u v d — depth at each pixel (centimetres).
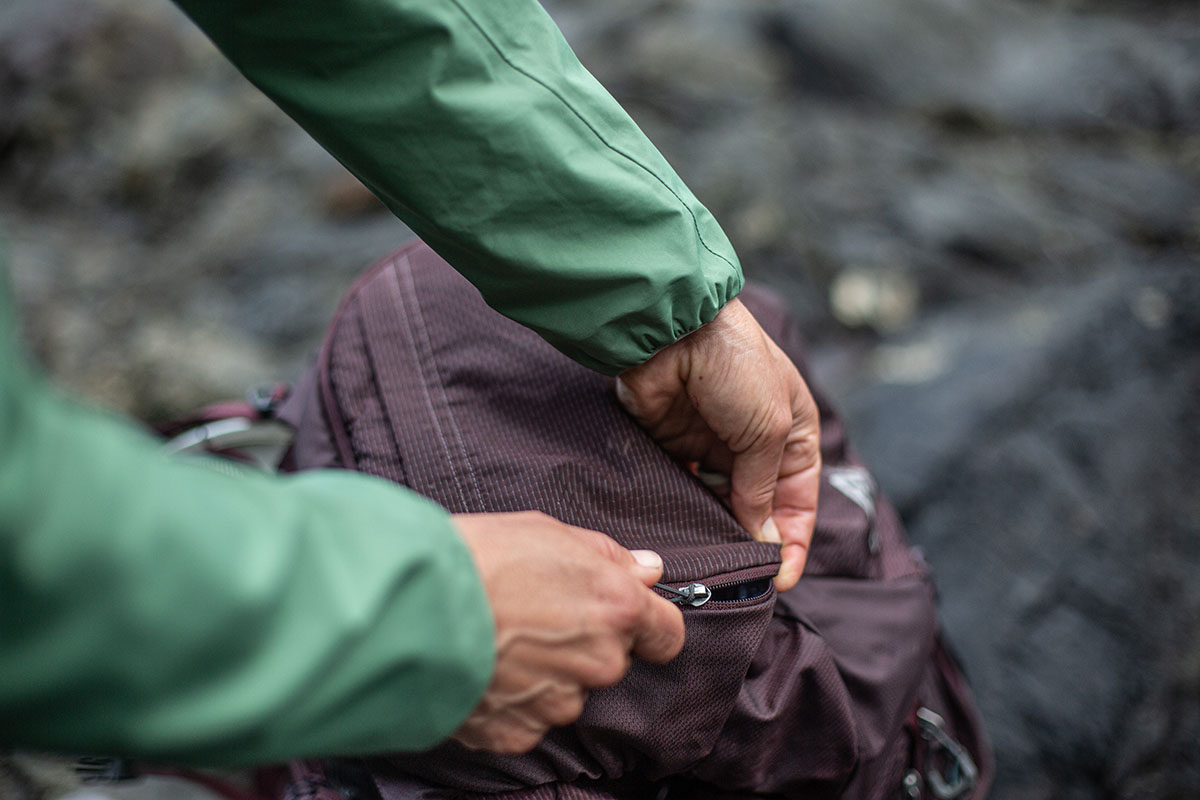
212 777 99
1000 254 220
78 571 35
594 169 61
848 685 80
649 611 55
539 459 71
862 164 245
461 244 63
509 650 50
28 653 35
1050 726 137
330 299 221
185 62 312
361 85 57
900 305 212
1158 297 200
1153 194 238
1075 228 227
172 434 105
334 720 43
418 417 75
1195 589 153
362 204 246
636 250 64
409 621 44
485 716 52
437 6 55
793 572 77
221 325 217
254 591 39
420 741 48
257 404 101
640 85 268
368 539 43
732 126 255
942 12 288
